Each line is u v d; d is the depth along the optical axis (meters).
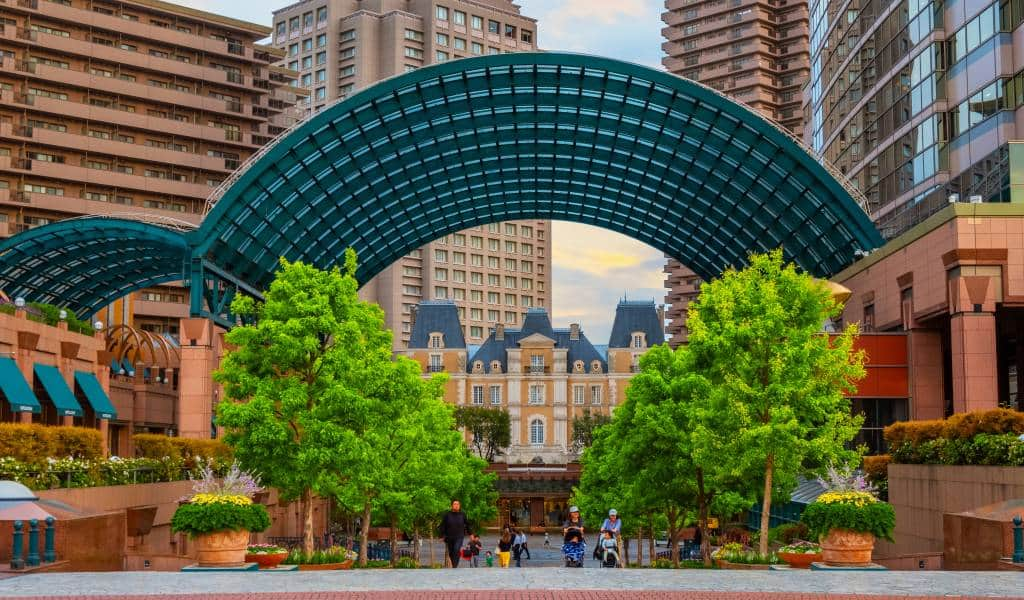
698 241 90.50
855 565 24.36
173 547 42.66
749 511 72.19
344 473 38.22
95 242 66.75
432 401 56.72
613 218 92.69
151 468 40.06
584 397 145.88
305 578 19.95
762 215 75.06
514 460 143.25
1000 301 43.19
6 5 110.38
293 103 137.62
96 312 79.94
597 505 67.62
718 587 17.86
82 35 116.94
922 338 50.12
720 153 69.50
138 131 120.25
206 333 58.25
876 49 67.75
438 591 17.30
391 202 81.75
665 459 42.34
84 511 26.11
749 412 34.31
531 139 75.12
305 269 38.56
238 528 24.39
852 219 60.31
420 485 53.12
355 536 76.06
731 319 35.06
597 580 19.14
